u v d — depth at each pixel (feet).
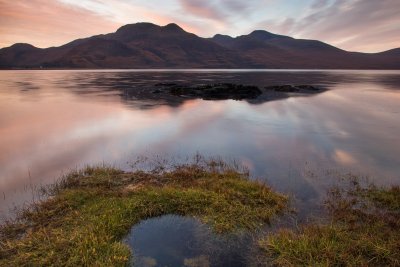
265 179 43.62
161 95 169.17
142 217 31.89
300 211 33.83
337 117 98.43
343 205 34.63
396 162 51.13
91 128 79.41
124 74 522.06
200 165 49.62
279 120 92.32
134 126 82.07
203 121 89.92
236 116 99.40
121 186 39.99
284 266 24.07
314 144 63.16
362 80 355.15
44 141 65.31
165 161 51.62
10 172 46.14
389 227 29.73
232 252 26.35
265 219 31.58
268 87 216.13
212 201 34.40
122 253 24.88
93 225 28.45
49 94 176.24
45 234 27.55
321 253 25.08
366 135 71.56
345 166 49.21
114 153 56.29
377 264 24.26
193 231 29.48
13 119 93.35
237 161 51.85
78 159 52.65
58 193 37.81
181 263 24.77
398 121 91.35
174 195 35.19
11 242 26.71
